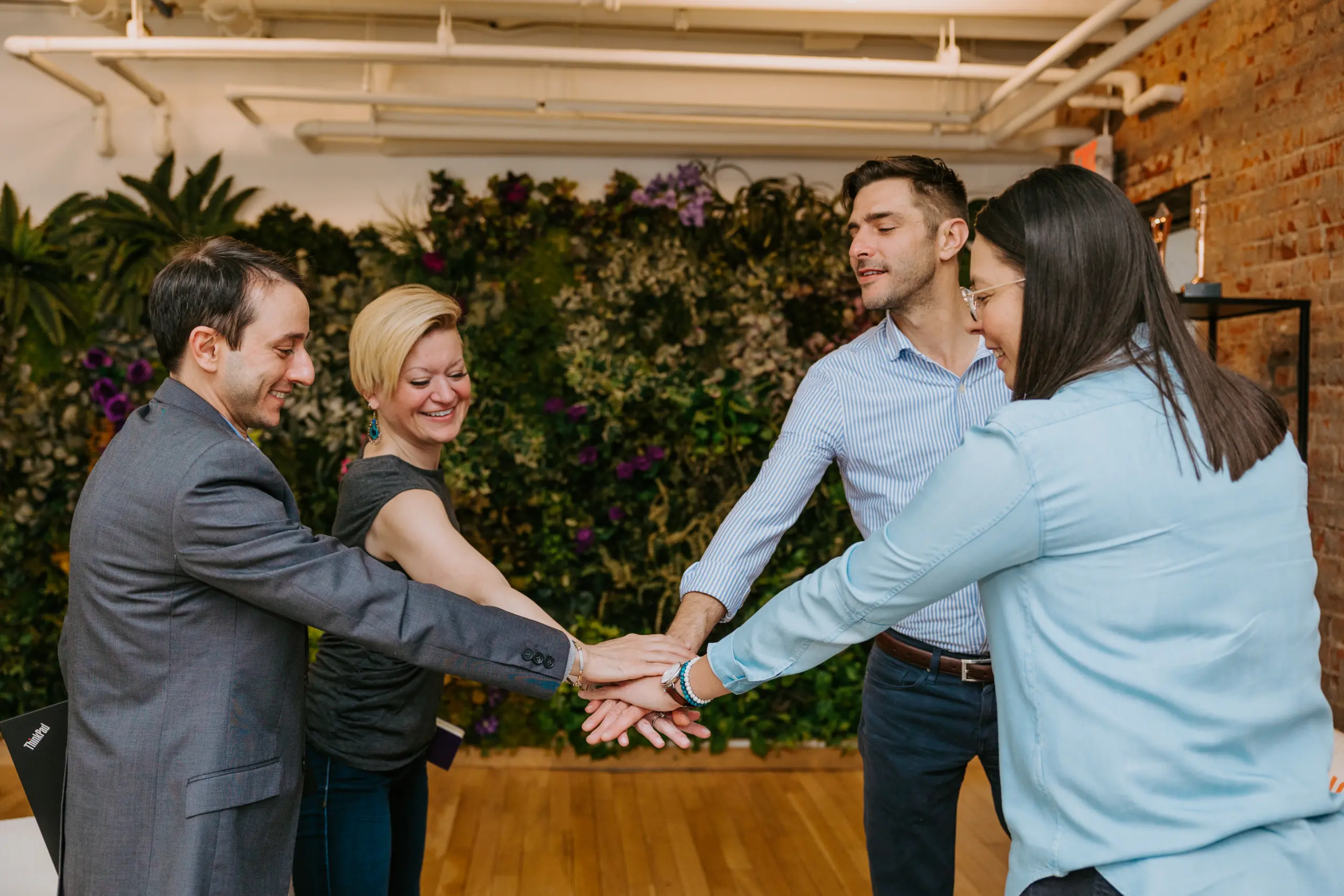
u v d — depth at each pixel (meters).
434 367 1.66
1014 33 3.81
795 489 1.93
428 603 1.39
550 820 3.37
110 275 3.93
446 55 3.19
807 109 3.79
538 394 4.00
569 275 4.02
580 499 4.04
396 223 4.05
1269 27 3.15
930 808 1.88
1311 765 1.02
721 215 4.01
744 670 1.36
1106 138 3.84
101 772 1.28
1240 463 1.00
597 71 4.14
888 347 1.90
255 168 4.08
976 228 1.18
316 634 3.54
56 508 3.96
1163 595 0.99
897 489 1.91
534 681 1.48
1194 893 0.94
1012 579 1.07
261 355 1.37
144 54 3.22
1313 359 2.96
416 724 1.66
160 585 1.28
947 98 4.20
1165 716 0.98
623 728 1.59
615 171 4.06
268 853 1.33
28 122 4.05
